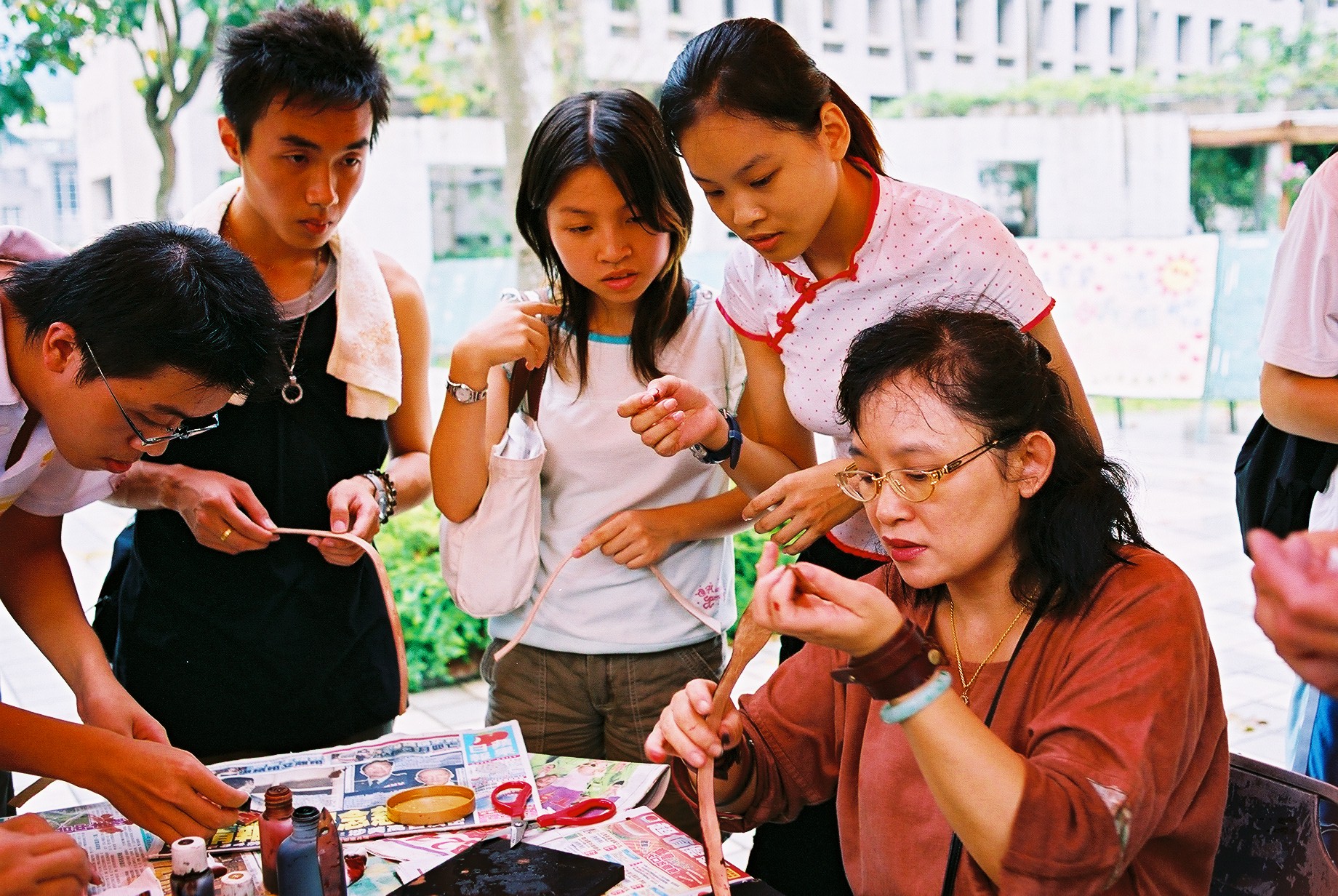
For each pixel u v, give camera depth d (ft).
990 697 4.94
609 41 30.27
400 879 5.02
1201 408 33.35
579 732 7.36
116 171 29.78
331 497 6.92
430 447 7.41
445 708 15.23
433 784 5.87
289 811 4.83
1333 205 7.04
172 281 4.98
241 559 6.83
